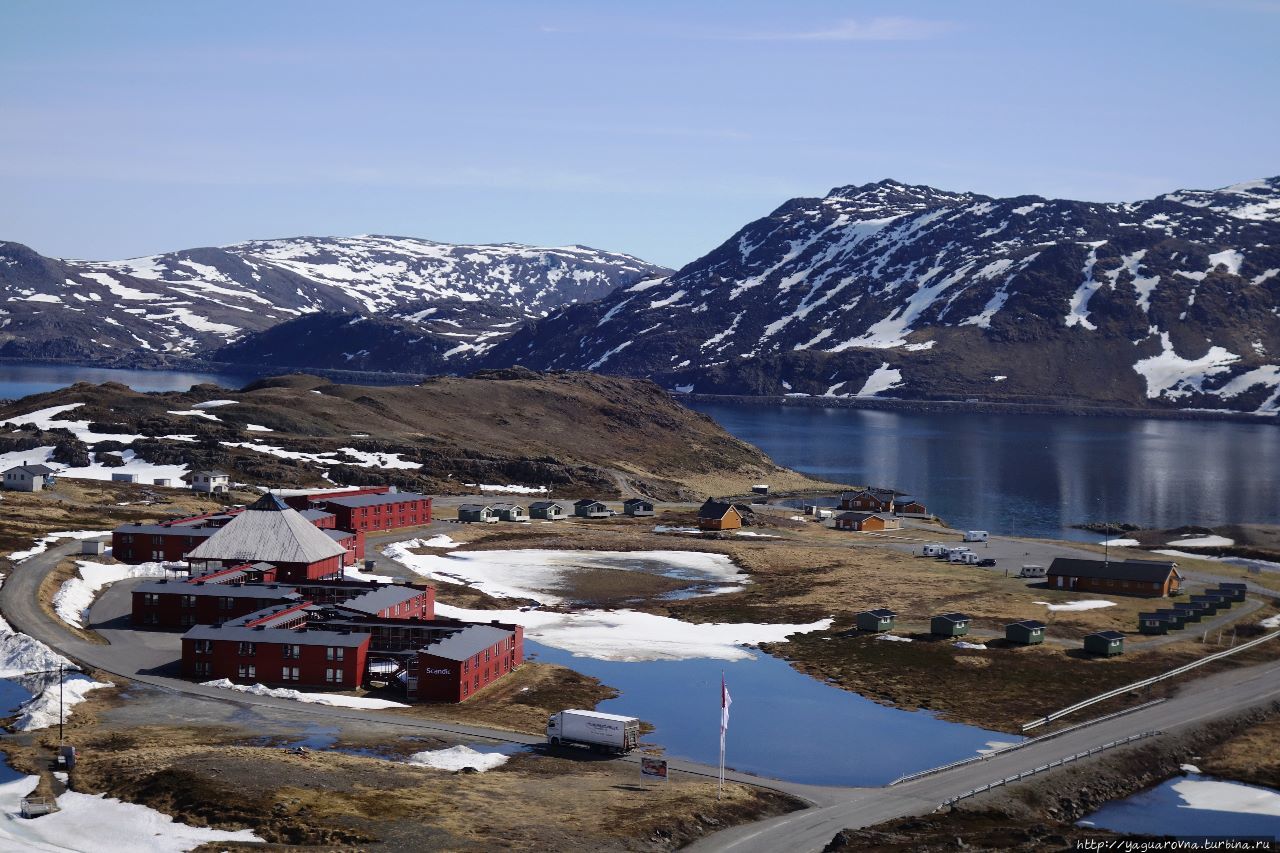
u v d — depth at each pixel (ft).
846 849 256.11
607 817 273.33
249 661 388.78
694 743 347.56
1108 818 296.71
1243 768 332.60
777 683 413.18
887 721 371.76
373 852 248.52
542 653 446.60
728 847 263.70
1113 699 389.80
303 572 508.12
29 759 299.79
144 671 392.88
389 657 396.98
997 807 295.07
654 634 479.82
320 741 326.65
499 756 321.32
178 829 258.16
